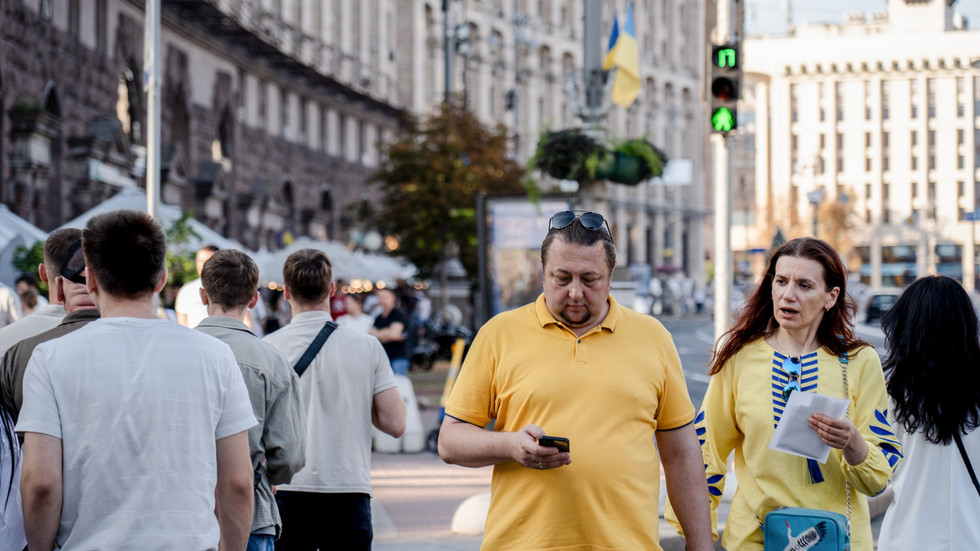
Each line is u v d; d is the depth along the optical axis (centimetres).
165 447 375
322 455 583
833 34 10562
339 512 585
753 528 464
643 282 8525
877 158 10025
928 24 9762
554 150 1510
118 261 388
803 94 10219
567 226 390
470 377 404
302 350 591
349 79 5766
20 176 2728
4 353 480
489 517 398
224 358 396
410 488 1234
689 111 11075
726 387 483
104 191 3139
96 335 382
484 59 7775
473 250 3312
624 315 407
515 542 388
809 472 457
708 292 9231
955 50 9612
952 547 485
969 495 488
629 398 390
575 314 390
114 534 368
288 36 4938
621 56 1591
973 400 485
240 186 4431
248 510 398
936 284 494
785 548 434
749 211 10819
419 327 3189
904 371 493
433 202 3269
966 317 488
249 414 399
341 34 5666
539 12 8831
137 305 394
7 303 1412
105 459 371
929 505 490
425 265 3475
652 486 393
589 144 1502
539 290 1664
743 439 486
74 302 452
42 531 368
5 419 402
